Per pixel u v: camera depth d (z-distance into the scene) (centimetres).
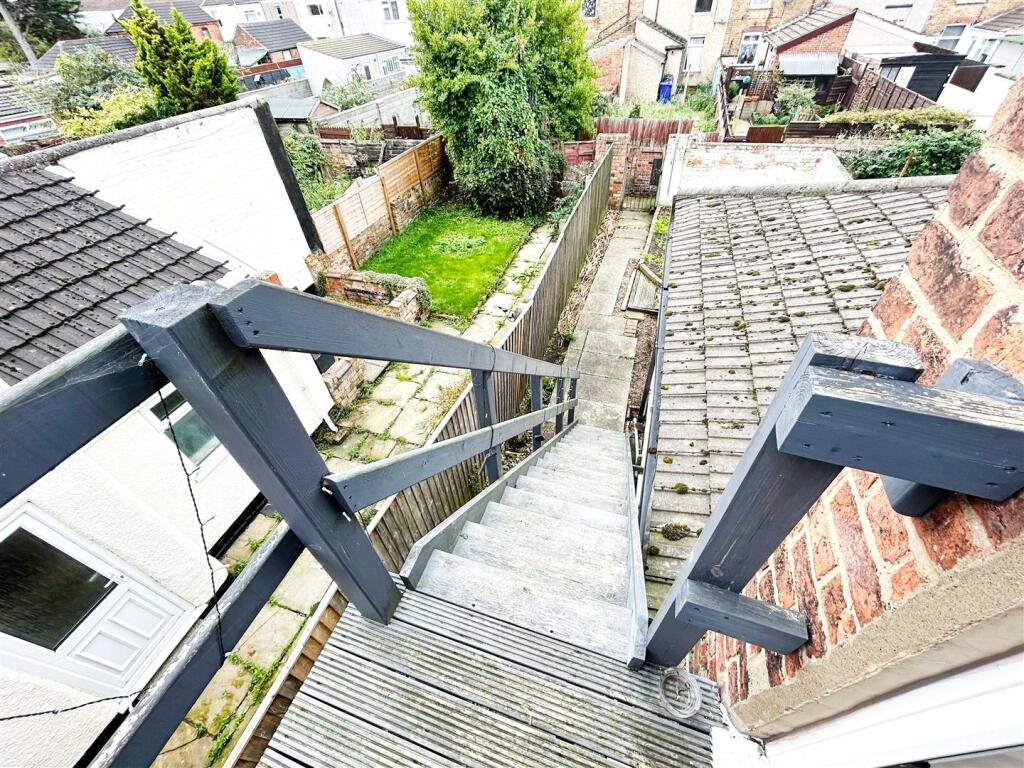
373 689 120
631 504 278
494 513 236
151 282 330
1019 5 1490
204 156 491
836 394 48
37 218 326
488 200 920
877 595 71
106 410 57
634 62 1553
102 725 281
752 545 80
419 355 120
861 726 77
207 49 932
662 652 120
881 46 1437
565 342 689
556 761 110
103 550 277
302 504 87
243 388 68
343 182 1031
